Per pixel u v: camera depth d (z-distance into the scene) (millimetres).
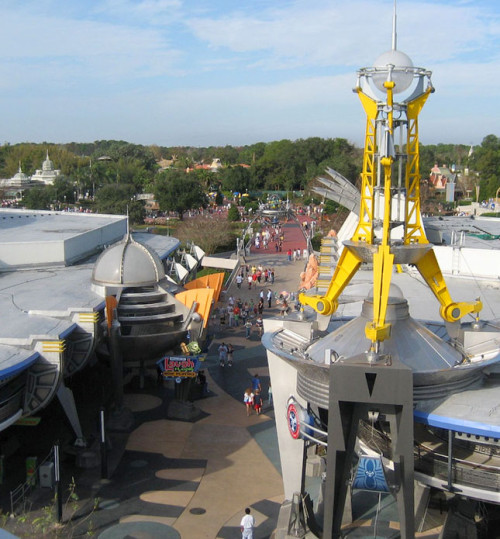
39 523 26672
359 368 20719
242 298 72062
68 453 33562
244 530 25469
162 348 39750
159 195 144500
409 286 43531
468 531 24672
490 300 39625
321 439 27281
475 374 25234
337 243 56969
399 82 24344
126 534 26500
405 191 25938
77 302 37688
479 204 142500
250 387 44781
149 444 35406
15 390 29234
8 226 63406
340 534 24141
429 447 24625
